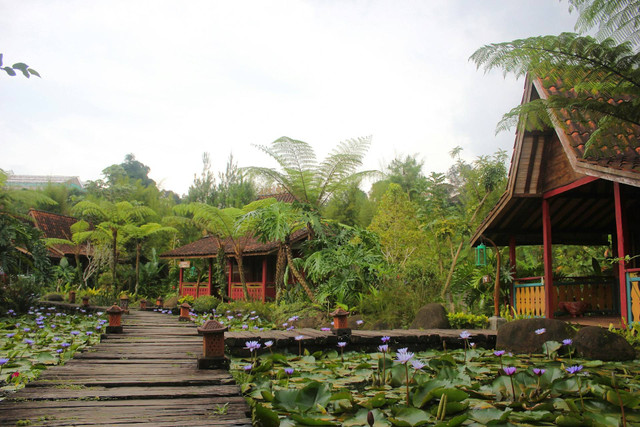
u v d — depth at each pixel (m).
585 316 8.65
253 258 18.19
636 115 5.08
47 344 6.79
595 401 3.38
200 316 12.10
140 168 46.97
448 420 3.08
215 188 26.17
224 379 4.03
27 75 2.64
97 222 25.44
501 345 6.17
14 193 14.64
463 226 12.68
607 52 4.78
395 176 23.38
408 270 11.52
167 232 25.05
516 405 3.33
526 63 5.28
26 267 18.47
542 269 9.70
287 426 2.88
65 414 2.96
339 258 11.13
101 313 11.80
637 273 6.70
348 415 3.28
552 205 8.86
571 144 6.32
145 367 4.60
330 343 6.41
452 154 15.58
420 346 6.63
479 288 10.30
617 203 6.73
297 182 13.02
